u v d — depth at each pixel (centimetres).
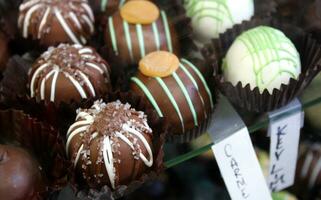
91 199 21
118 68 25
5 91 24
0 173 19
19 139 23
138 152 20
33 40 26
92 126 20
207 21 26
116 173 20
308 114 27
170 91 22
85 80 23
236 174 22
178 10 27
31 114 23
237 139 23
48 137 22
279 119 24
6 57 26
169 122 22
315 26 27
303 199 28
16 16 28
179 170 28
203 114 23
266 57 23
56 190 21
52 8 25
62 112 23
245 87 23
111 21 26
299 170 27
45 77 23
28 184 20
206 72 24
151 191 27
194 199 27
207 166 28
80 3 26
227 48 26
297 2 28
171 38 26
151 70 23
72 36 25
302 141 27
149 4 26
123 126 20
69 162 21
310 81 24
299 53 26
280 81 23
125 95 23
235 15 26
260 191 23
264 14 27
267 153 26
